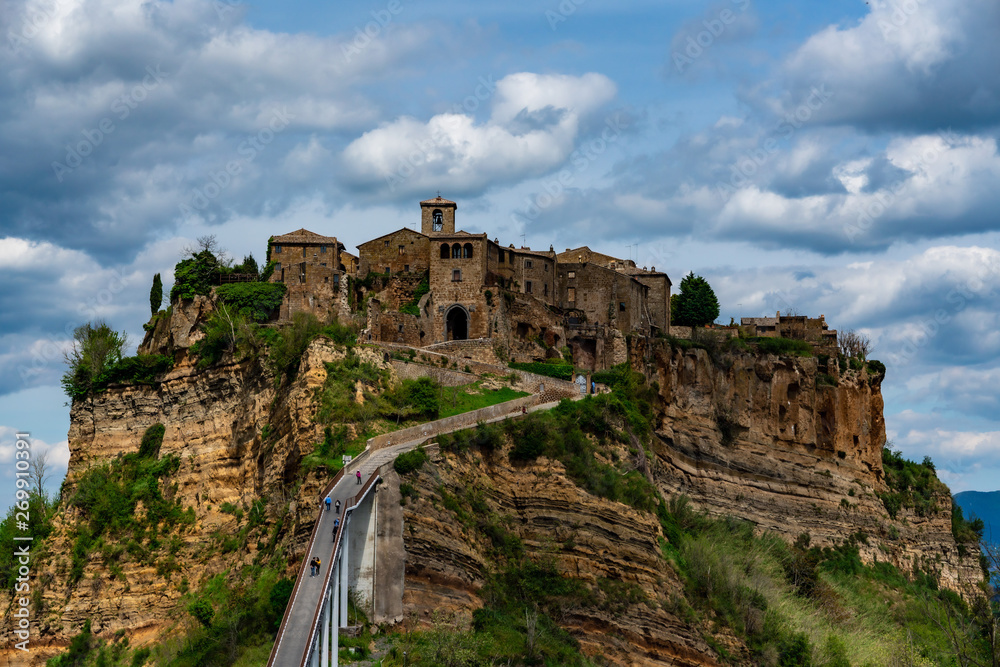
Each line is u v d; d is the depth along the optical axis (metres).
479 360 137.00
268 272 141.00
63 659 118.19
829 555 152.62
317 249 143.62
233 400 127.94
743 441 152.62
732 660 111.69
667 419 143.12
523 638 100.25
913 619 144.62
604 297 153.38
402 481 101.12
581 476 115.06
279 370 122.25
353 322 134.00
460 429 113.00
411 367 123.25
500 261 148.38
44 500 134.75
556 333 146.00
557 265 155.00
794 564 138.38
